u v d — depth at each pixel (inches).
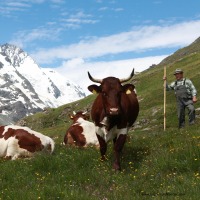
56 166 488.4
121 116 488.4
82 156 518.3
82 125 767.1
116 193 371.9
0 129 627.5
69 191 369.1
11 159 608.7
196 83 2913.4
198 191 343.6
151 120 2011.6
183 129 729.0
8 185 427.2
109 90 470.3
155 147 557.9
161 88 3277.6
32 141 612.7
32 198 348.5
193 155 435.8
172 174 416.2
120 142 489.1
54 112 4776.1
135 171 450.6
